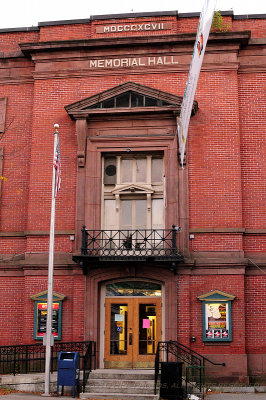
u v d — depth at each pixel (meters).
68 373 15.24
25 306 18.38
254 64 19.23
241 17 19.70
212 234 18.09
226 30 19.39
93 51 19.73
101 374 16.53
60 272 18.47
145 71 19.42
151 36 19.22
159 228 18.78
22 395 15.07
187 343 17.42
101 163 19.19
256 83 19.17
